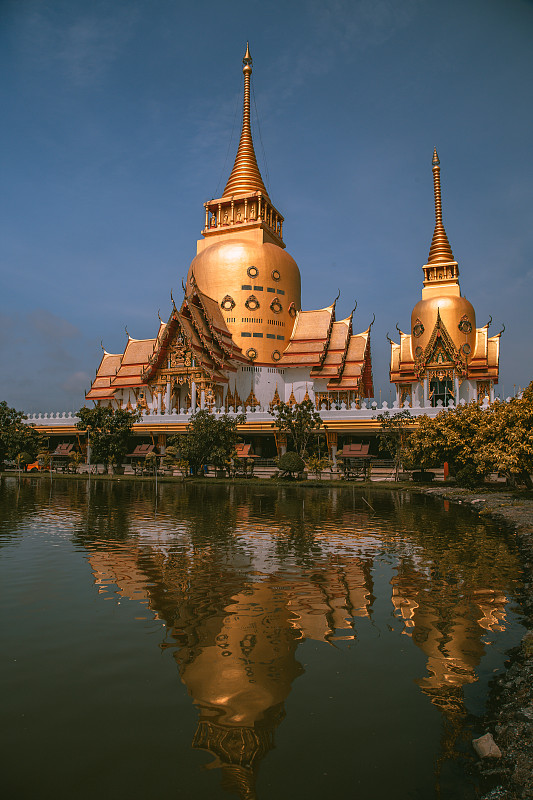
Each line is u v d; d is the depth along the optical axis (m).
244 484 42.31
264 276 63.12
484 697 7.20
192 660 8.27
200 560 14.77
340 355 60.81
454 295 56.50
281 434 50.41
